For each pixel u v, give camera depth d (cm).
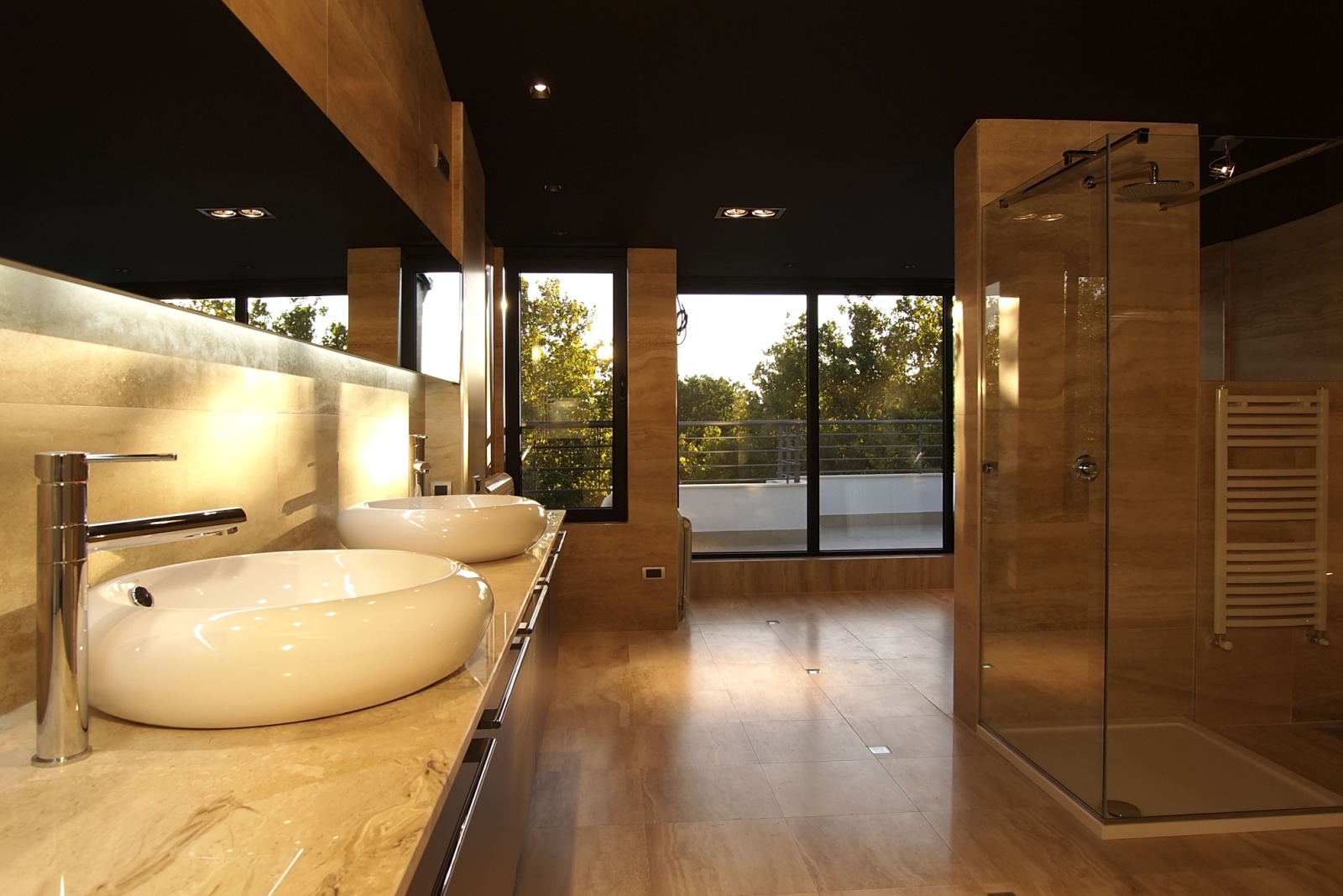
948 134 284
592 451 453
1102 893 183
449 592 89
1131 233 239
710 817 218
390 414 235
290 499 164
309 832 56
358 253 180
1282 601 251
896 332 527
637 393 440
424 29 207
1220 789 223
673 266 442
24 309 88
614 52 224
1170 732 229
